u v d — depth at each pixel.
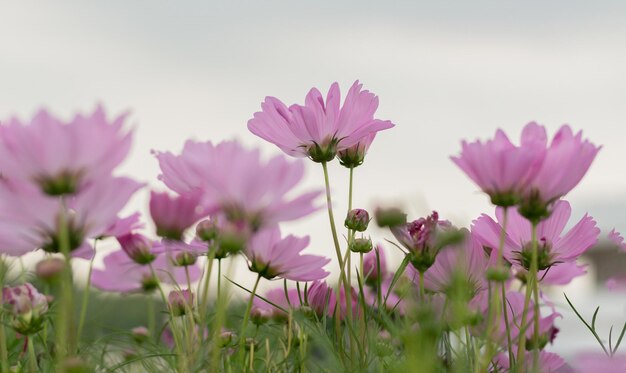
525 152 1.02
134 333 1.25
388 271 1.19
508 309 1.12
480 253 1.09
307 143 1.12
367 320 1.11
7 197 0.96
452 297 1.06
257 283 1.10
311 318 1.14
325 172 1.12
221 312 1.01
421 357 1.02
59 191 0.96
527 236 1.09
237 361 1.13
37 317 1.08
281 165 0.98
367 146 1.14
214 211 0.99
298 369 1.12
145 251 1.15
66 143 0.96
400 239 1.08
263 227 0.99
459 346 1.05
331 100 1.12
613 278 1.28
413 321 1.07
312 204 0.99
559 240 1.09
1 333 1.09
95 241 1.08
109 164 0.97
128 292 1.26
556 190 1.02
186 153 0.99
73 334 1.00
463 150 1.03
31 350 1.08
